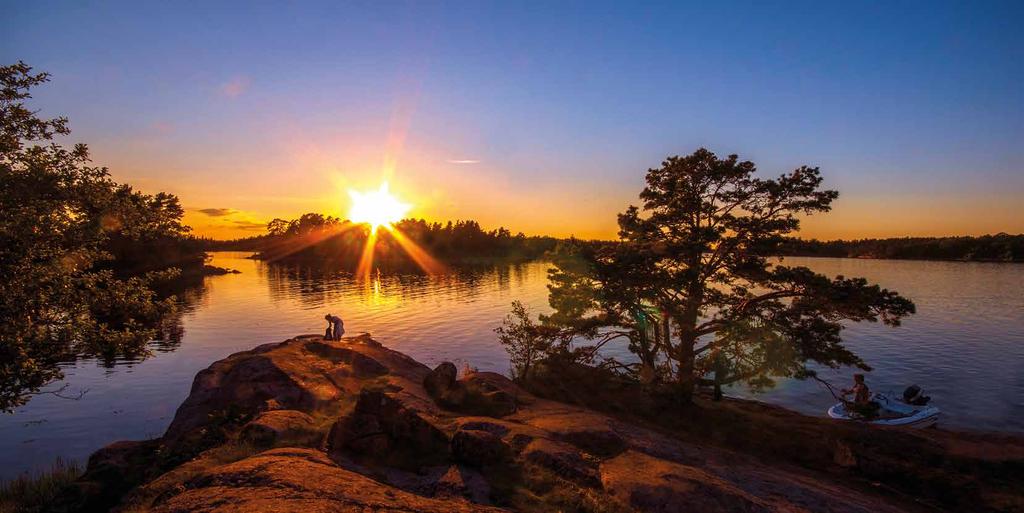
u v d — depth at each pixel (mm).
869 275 114688
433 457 11617
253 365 19406
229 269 152125
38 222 12289
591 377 25531
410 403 16812
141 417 27312
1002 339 49531
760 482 13484
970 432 22016
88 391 32375
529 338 26172
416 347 47250
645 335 23938
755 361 21391
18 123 12789
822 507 12336
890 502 15742
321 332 54188
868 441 19891
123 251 86688
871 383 35812
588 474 11508
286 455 9188
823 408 30750
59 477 13656
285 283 108188
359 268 157125
